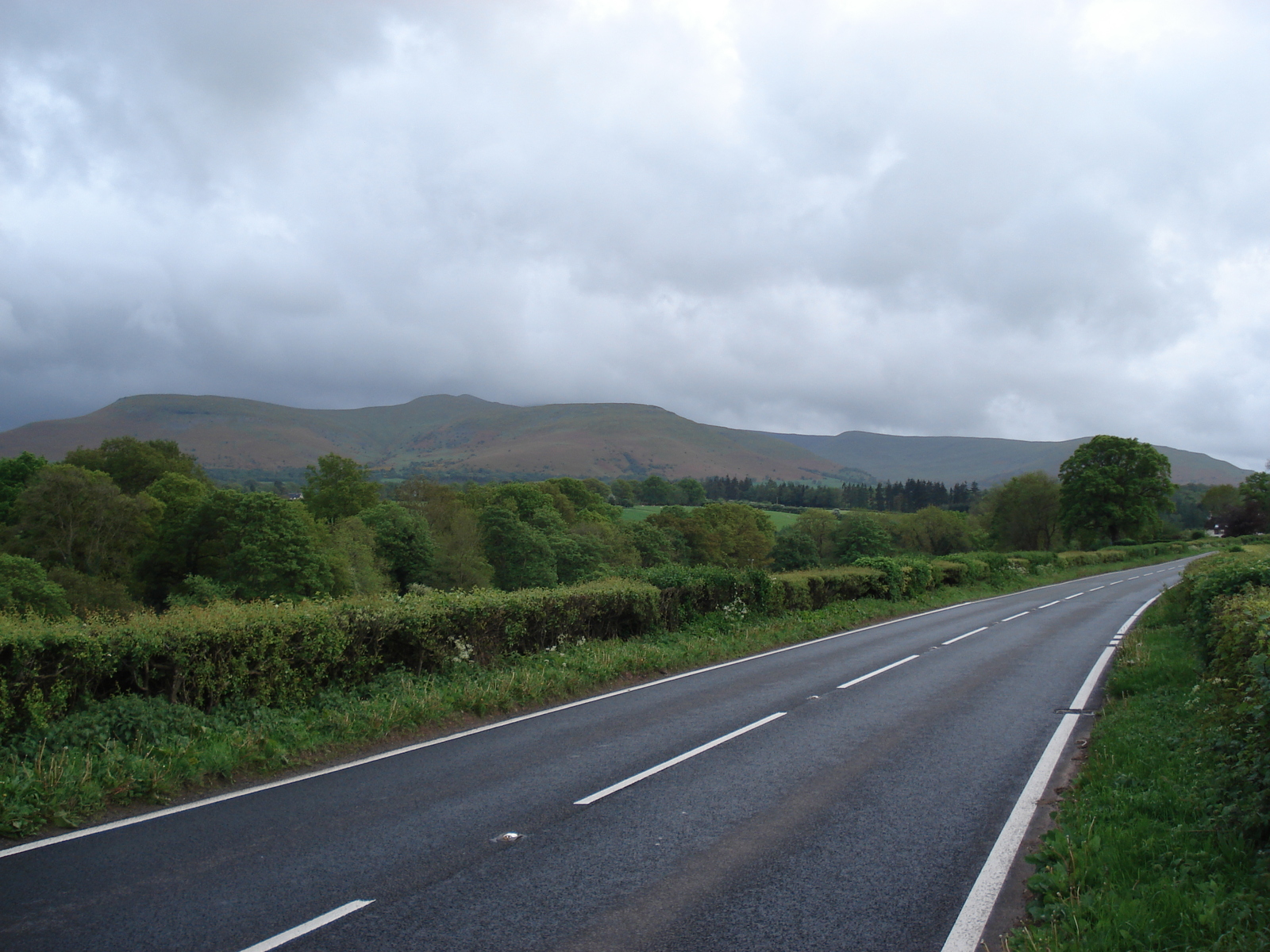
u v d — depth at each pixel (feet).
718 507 350.23
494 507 238.07
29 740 22.36
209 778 23.09
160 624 26.84
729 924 14.67
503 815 20.51
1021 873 17.11
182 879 16.35
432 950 13.60
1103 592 107.55
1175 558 195.31
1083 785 22.09
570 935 14.21
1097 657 49.60
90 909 14.94
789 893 16.01
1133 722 28.40
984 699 36.32
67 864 17.04
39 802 19.61
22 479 205.98
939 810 21.13
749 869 17.19
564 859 17.63
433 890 15.98
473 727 30.40
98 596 158.61
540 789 22.65
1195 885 15.08
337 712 29.14
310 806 21.08
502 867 17.16
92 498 174.50
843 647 55.16
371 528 219.00
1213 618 34.99
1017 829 19.74
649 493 639.76
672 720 31.83
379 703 30.58
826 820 20.29
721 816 20.53
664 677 42.55
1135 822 18.63
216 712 26.91
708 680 41.42
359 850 18.04
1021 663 47.06
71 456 250.37
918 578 93.76
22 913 14.75
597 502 357.20
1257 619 24.04
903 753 26.86
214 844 18.29
